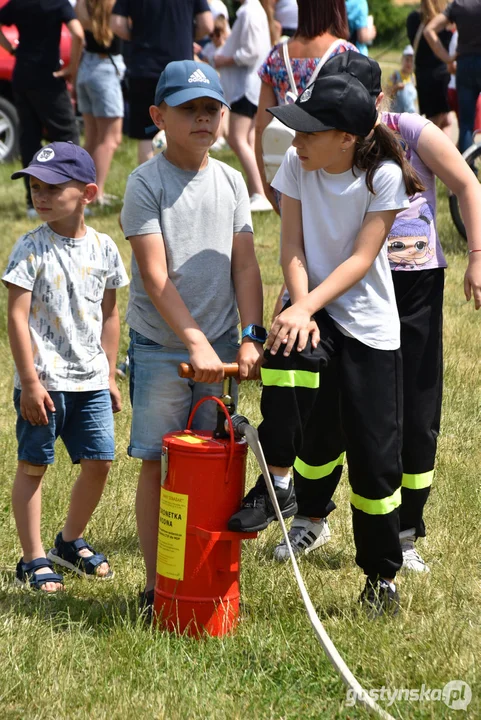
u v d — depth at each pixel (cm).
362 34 952
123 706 319
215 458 354
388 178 355
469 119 1008
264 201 1059
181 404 387
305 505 443
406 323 411
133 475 531
